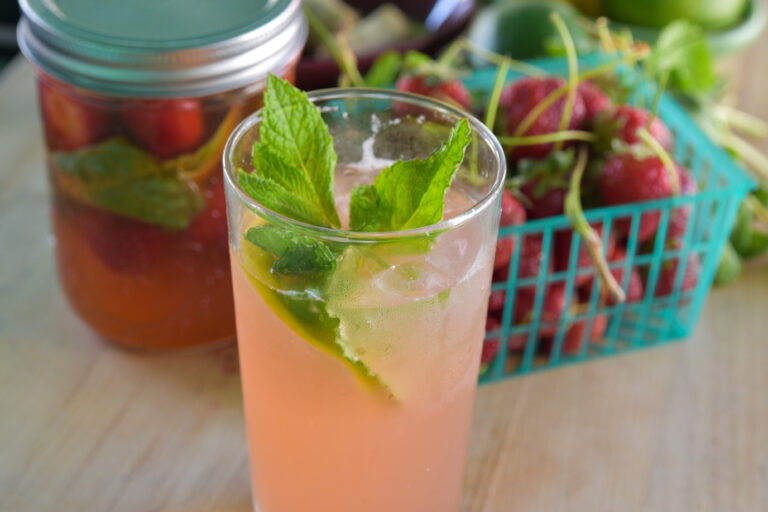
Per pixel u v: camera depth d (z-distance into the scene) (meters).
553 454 0.44
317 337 0.35
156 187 0.43
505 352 0.47
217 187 0.43
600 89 0.50
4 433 0.45
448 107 0.37
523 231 0.44
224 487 0.43
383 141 0.39
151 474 0.43
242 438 0.45
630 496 0.43
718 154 0.48
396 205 0.35
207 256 0.45
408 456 0.38
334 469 0.38
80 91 0.42
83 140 0.43
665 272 0.48
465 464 0.42
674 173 0.45
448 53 0.50
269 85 0.35
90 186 0.43
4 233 0.52
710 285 0.51
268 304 0.35
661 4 0.61
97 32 0.41
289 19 0.43
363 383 0.36
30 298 0.50
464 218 0.34
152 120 0.42
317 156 0.36
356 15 0.59
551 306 0.46
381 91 0.38
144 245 0.44
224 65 0.42
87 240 0.44
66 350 0.48
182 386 0.47
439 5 0.61
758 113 0.60
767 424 0.46
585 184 0.47
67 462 0.44
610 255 0.47
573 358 0.48
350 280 0.34
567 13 0.56
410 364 0.36
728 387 0.47
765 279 0.52
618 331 0.50
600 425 0.46
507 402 0.46
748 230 0.51
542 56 0.56
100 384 0.46
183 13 0.43
